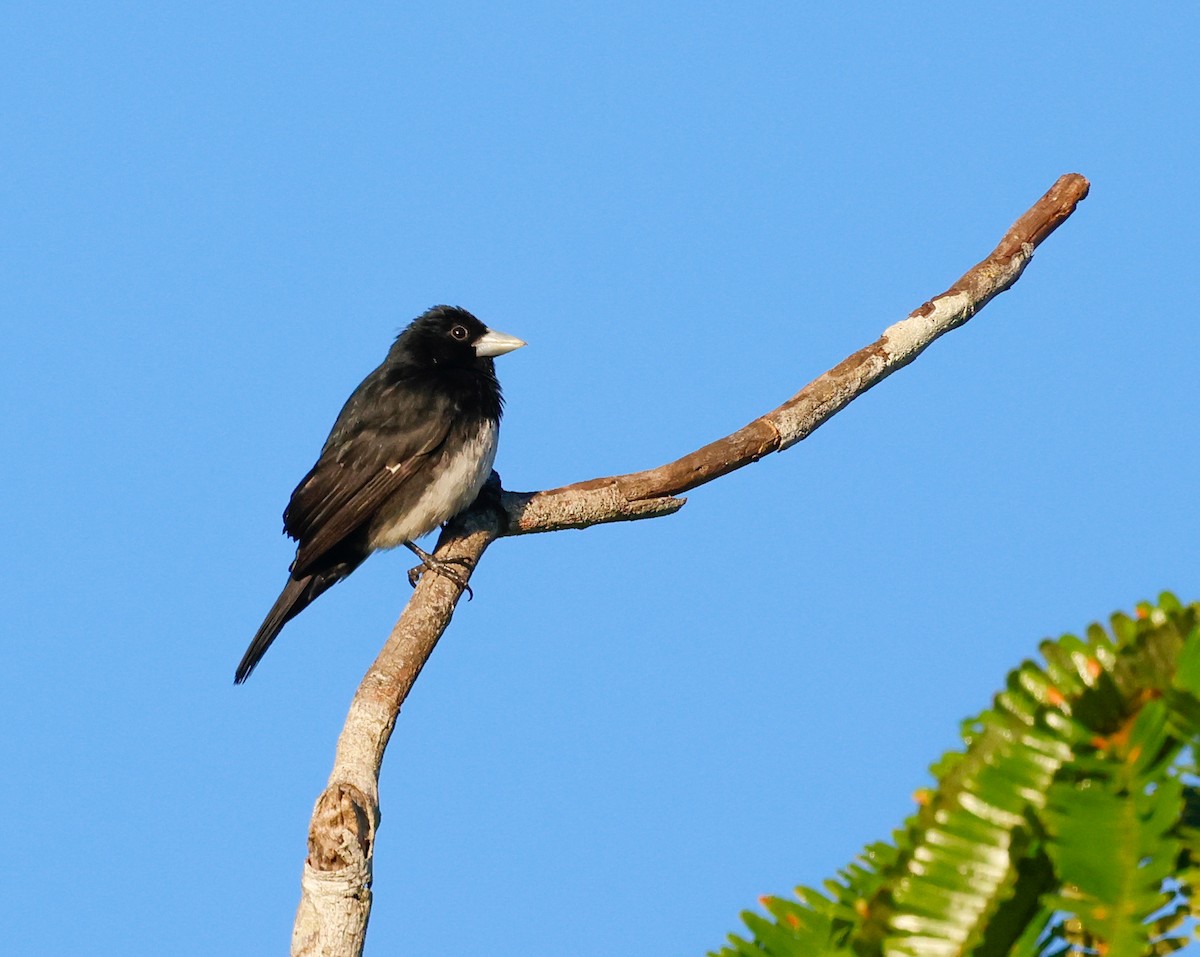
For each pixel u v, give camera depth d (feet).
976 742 13.21
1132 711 12.87
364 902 19.90
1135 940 11.60
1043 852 12.49
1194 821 12.71
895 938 12.82
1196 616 12.87
